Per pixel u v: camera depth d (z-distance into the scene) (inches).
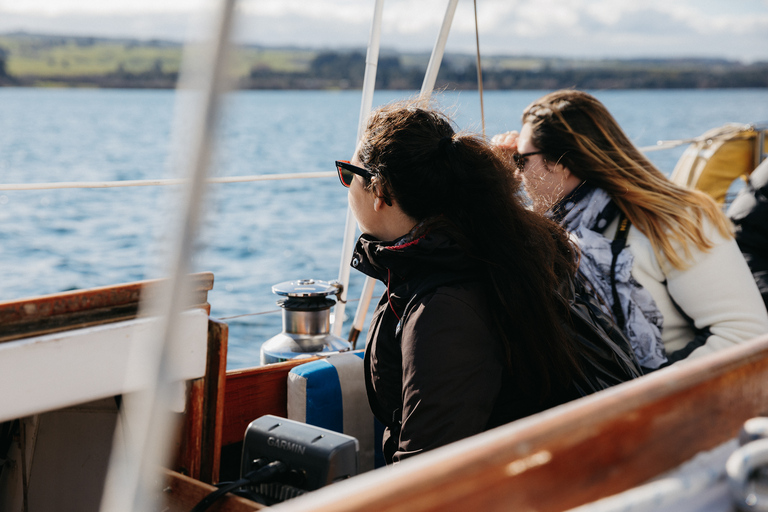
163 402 20.3
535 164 78.5
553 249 51.7
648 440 26.1
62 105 2906.0
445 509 20.7
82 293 38.8
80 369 38.4
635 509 23.9
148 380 20.3
